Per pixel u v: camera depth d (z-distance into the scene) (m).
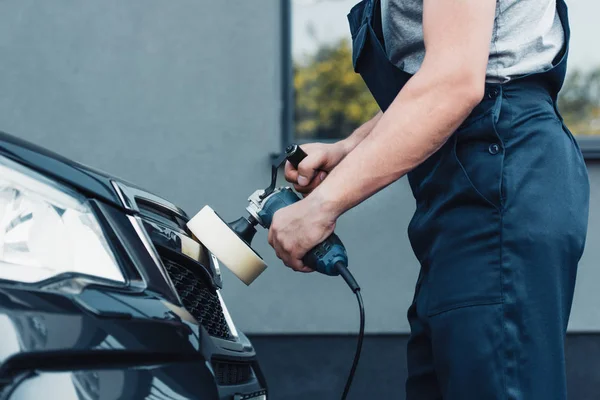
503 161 1.29
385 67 1.43
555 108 1.40
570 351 4.09
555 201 1.28
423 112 1.22
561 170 1.30
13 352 0.98
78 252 1.17
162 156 4.17
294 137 4.34
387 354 4.10
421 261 1.40
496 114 1.30
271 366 4.10
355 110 4.34
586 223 1.32
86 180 1.27
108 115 4.18
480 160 1.30
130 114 4.18
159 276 1.26
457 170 1.31
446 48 1.22
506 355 1.26
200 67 4.18
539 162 1.29
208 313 1.61
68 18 4.18
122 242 1.24
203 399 1.18
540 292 1.26
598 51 4.24
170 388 1.13
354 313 4.12
